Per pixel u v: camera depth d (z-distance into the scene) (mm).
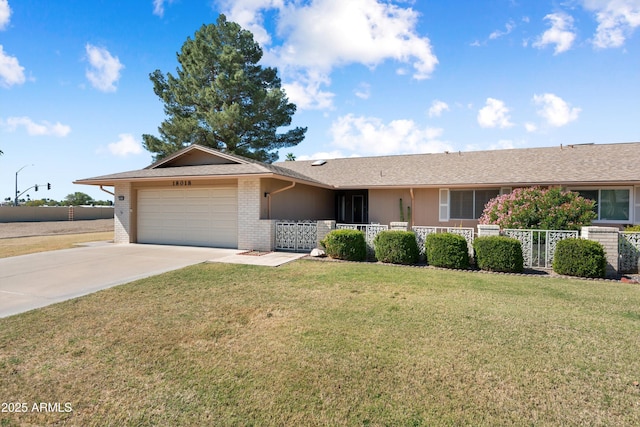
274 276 7734
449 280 7379
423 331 4395
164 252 11555
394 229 10633
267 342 4078
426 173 15547
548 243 9031
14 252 11789
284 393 3020
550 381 3199
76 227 28188
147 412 2777
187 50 23969
